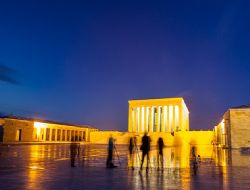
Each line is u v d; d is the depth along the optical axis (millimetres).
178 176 16500
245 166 22453
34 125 77875
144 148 20031
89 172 17906
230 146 46281
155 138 88125
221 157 31562
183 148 58125
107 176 16078
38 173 16766
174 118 105375
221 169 20359
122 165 22984
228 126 49062
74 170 18859
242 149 43438
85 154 36656
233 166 22484
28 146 55812
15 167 19688
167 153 40875
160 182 14062
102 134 101375
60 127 91312
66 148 50219
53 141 83438
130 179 14984
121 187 12453
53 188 11938
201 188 12445
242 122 45656
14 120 69375
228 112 48312
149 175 16828
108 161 21250
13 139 68812
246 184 13633
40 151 40250
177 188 12375
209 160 27969
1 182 13227
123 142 91625
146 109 110812
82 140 103250
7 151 38844
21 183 13008
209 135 81938
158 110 109062
